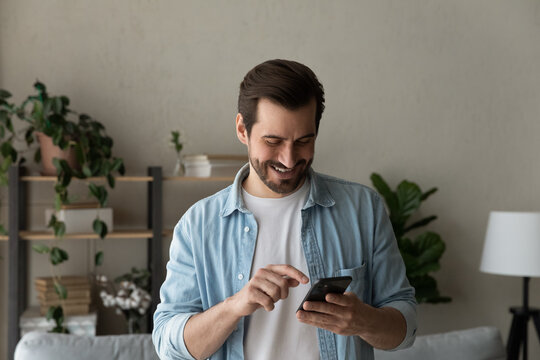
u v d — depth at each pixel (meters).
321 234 1.32
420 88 3.55
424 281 3.30
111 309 3.17
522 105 3.68
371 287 1.35
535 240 3.02
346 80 3.45
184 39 3.25
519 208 3.68
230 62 3.30
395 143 3.52
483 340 2.72
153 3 3.21
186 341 1.21
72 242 3.14
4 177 2.78
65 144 2.77
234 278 1.31
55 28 3.11
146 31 3.21
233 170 3.02
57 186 2.78
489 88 3.63
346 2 3.44
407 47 3.53
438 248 3.28
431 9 3.55
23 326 2.80
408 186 3.34
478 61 3.62
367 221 1.36
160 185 2.91
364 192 1.40
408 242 3.30
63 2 3.12
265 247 1.31
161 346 1.30
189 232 1.36
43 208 3.10
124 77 3.19
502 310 3.68
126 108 3.19
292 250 1.31
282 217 1.33
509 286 3.69
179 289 1.34
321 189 1.35
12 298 2.75
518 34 3.66
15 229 2.76
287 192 1.26
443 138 3.58
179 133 3.09
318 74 3.42
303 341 1.26
